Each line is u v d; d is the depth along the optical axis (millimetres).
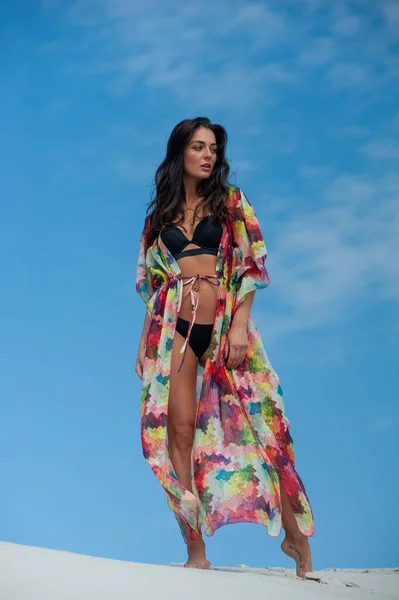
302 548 3912
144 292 4355
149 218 4305
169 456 4109
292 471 3928
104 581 2922
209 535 3859
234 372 4066
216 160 4227
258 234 4160
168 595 2912
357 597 3434
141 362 4285
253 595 3131
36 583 2779
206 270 4133
